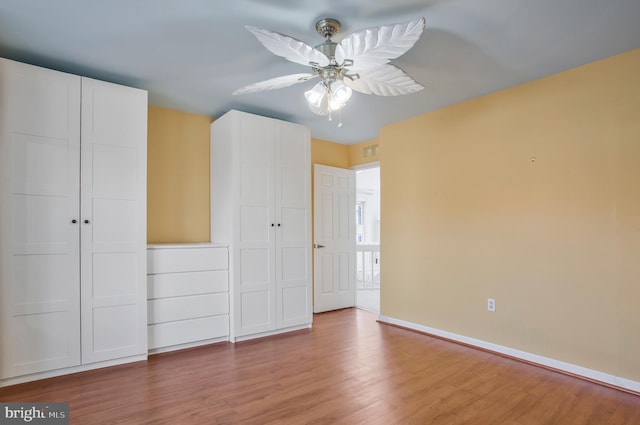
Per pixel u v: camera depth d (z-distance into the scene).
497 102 3.11
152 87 3.00
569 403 2.19
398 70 1.99
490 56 2.47
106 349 2.68
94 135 2.66
